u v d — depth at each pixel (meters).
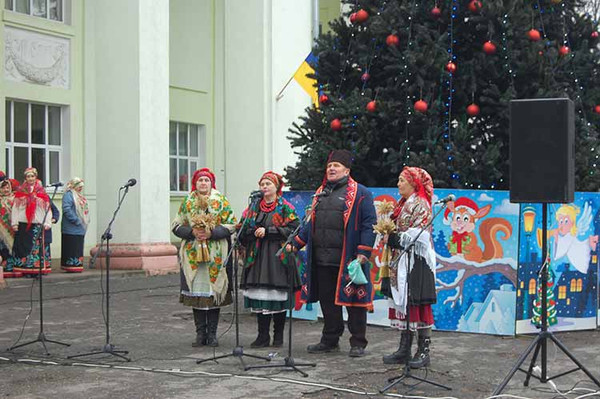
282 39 17.80
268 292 7.89
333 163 7.69
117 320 9.93
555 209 8.98
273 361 7.36
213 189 8.09
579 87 10.17
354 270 7.38
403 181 7.11
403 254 6.80
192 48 21.78
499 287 8.84
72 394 6.13
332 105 10.09
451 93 9.59
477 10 9.45
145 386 6.38
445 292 8.99
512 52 9.52
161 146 15.45
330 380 6.59
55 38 17.66
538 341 6.40
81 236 14.60
